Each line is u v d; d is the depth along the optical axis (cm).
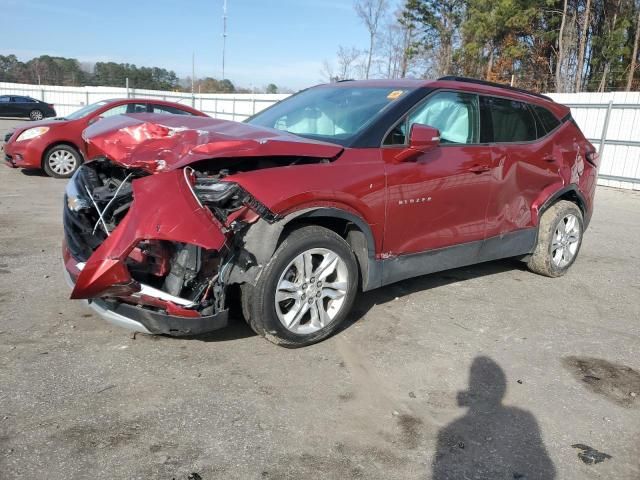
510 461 281
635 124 1413
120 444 274
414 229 430
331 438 290
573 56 3834
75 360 353
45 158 1059
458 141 466
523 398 342
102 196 376
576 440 303
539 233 566
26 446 268
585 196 595
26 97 3488
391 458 278
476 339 423
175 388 327
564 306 507
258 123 491
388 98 445
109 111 1098
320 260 385
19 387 318
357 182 381
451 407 327
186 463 264
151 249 320
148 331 330
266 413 308
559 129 570
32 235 634
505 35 3781
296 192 348
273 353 377
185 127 362
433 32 4328
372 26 4206
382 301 488
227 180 329
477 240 488
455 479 265
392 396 335
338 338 407
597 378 373
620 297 540
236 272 339
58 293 459
